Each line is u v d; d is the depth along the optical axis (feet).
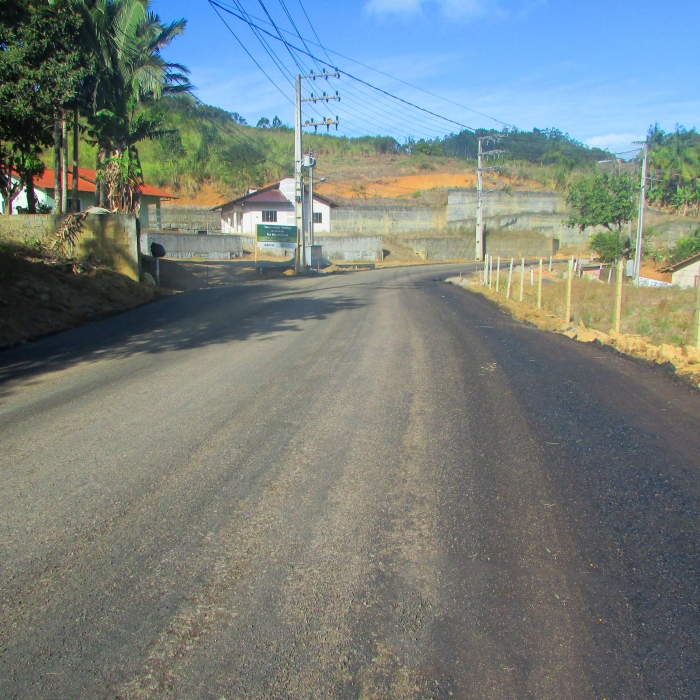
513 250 213.46
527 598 10.60
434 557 11.90
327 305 57.82
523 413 21.39
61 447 18.03
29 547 12.30
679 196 204.64
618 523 13.28
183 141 235.61
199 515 13.62
